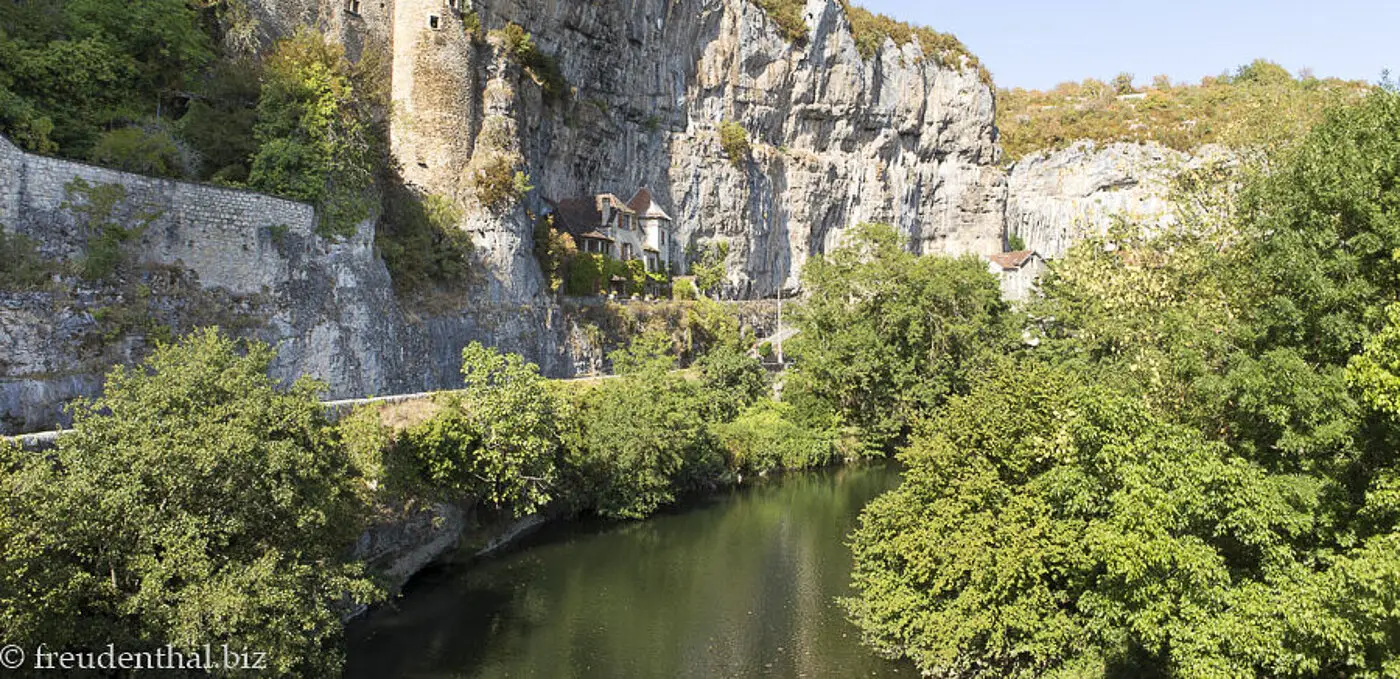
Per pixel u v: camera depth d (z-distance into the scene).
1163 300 22.31
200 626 13.50
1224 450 16.81
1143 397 19.41
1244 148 23.69
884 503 22.02
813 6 83.00
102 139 24.55
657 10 68.75
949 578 18.44
